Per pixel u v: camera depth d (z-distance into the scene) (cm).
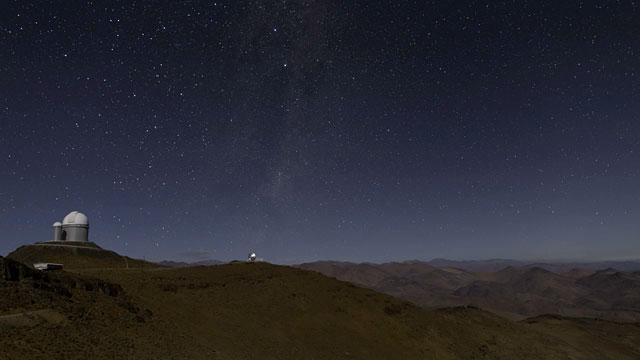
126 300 3509
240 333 3762
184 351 2855
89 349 2361
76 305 2902
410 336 5212
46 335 2327
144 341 2777
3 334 2172
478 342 5741
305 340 4138
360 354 4241
